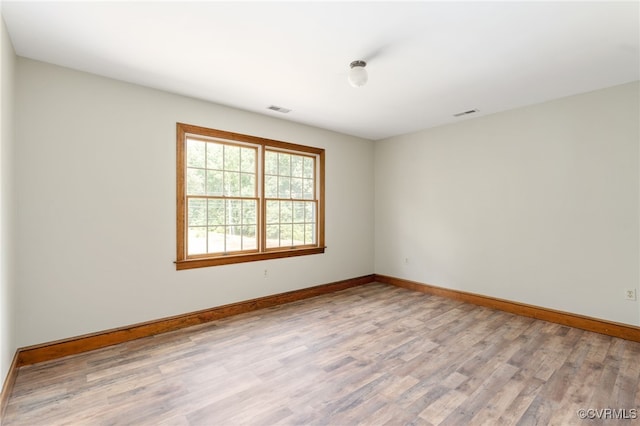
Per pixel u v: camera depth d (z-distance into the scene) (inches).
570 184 134.0
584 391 84.0
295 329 128.8
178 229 131.6
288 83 121.3
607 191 124.6
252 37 89.0
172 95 130.8
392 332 125.6
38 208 101.3
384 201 213.9
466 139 169.6
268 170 166.7
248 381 89.3
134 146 120.9
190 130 135.4
